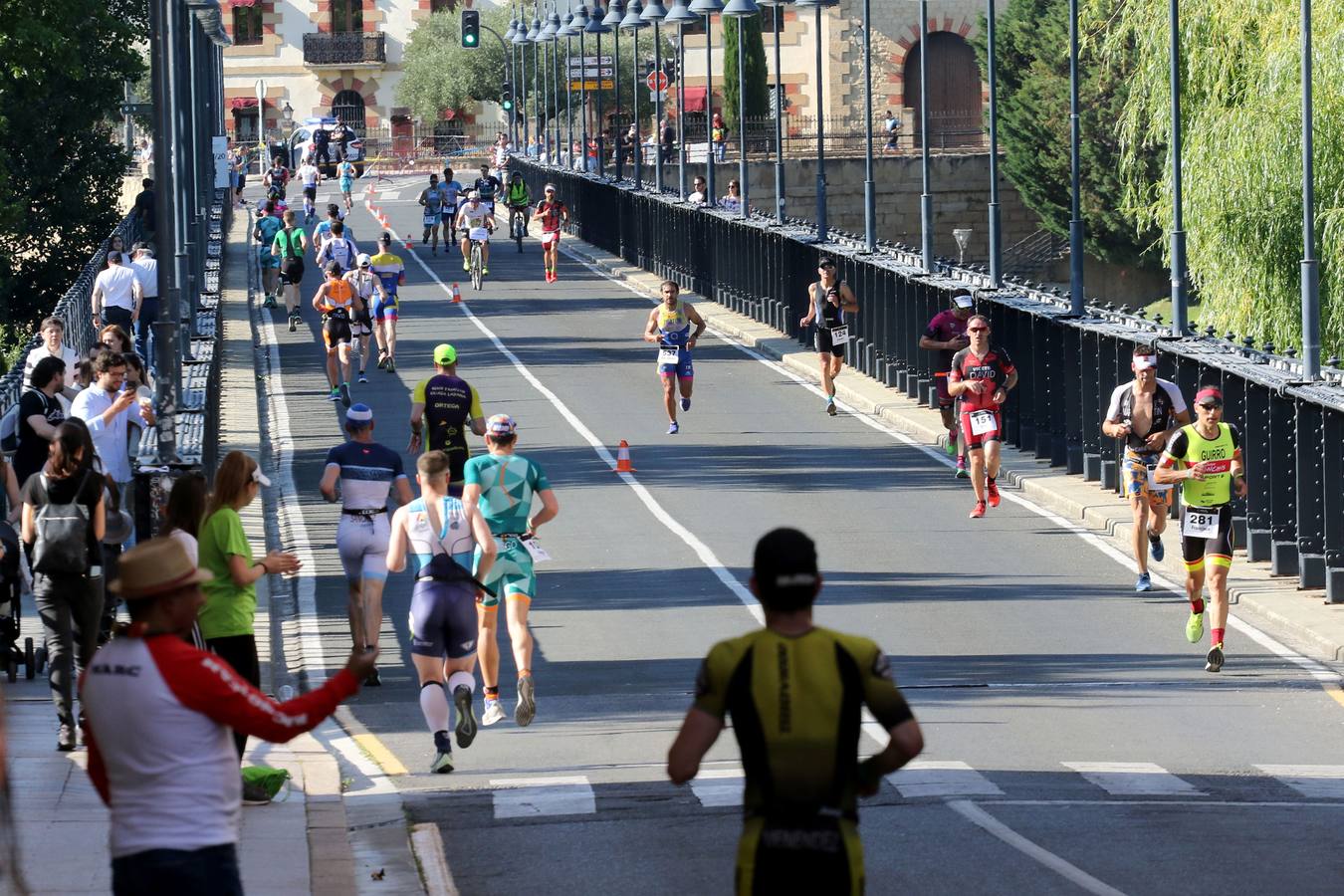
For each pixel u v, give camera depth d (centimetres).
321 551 6888
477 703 4947
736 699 2056
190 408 6431
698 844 3491
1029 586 6272
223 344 12194
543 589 6303
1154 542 6419
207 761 2095
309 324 13562
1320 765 4250
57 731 4241
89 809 3553
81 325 8838
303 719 2108
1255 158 9706
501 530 4491
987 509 7619
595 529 7250
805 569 2075
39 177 16250
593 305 15038
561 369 11550
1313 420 5991
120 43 16425
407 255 19125
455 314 14488
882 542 7000
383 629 5791
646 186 18900
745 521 7375
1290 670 5228
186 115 12081
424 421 6100
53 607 4019
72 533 3969
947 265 10331
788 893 2038
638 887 3194
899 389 10331
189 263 11050
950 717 4691
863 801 3856
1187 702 4859
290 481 8225
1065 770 4172
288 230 13212
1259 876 3225
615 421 9731
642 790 3981
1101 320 8044
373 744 4516
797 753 2042
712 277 15012
